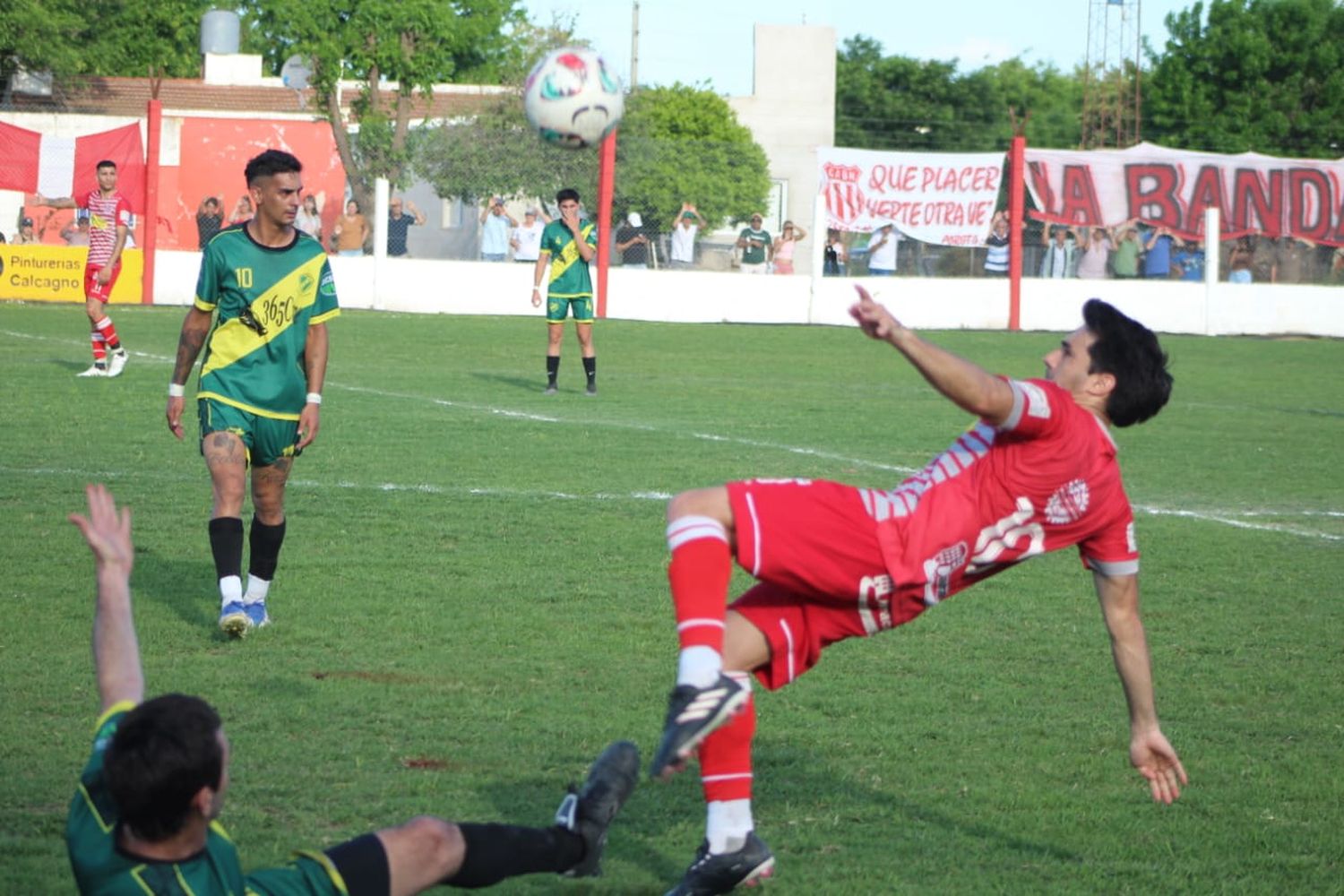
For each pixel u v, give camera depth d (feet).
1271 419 89.20
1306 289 164.55
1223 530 53.47
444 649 34.63
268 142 150.61
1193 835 24.90
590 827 19.47
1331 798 26.81
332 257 149.79
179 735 15.16
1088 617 39.88
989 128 358.64
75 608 36.52
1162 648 37.27
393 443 66.08
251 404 35.01
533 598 39.75
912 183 155.63
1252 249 165.17
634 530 48.96
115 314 131.95
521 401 83.61
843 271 155.84
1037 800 26.32
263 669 32.35
